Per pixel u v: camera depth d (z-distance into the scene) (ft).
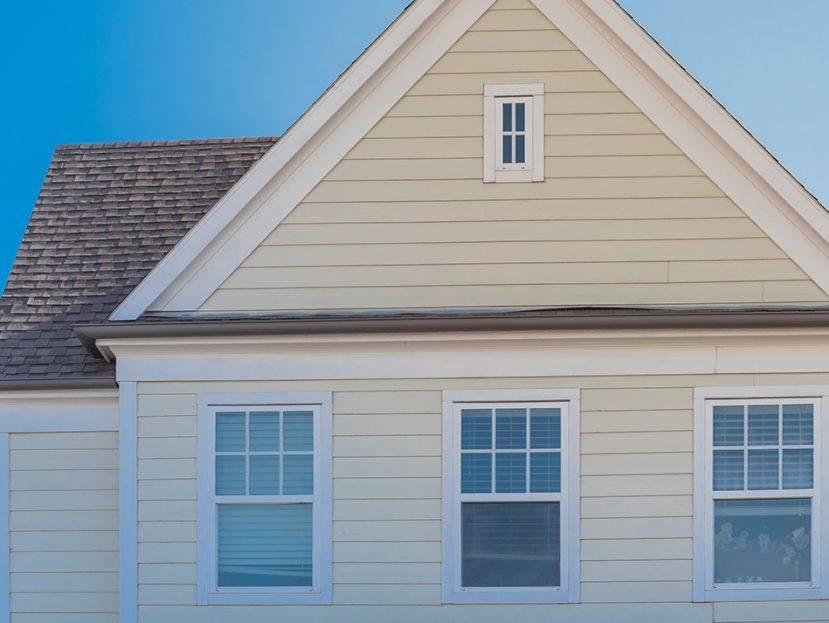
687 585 33.32
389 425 33.81
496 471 33.71
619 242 33.99
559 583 33.42
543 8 34.30
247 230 34.30
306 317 33.86
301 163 34.37
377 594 33.53
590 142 34.17
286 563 33.86
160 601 33.71
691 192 33.96
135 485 33.88
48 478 37.76
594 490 33.55
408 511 33.65
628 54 33.99
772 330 33.30
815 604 33.32
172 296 34.17
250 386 34.01
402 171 34.32
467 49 34.42
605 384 33.65
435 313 33.94
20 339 38.14
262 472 33.99
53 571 37.52
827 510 33.42
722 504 33.63
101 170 45.01
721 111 33.53
